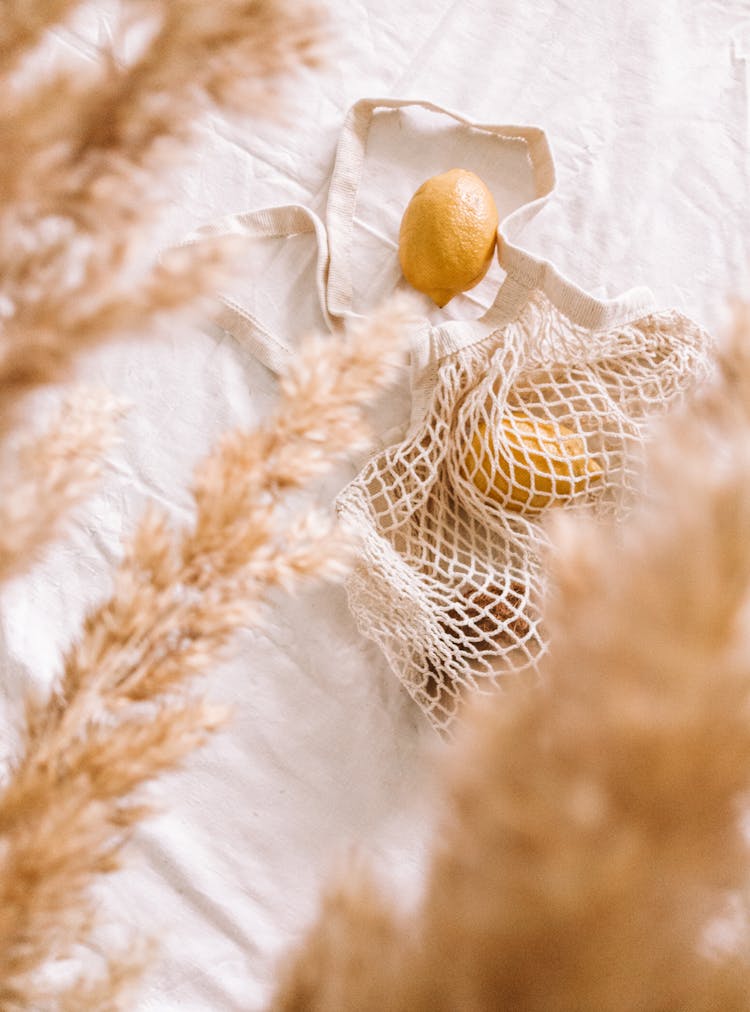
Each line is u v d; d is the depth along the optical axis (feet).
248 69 0.85
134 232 0.87
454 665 3.24
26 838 1.17
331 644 3.57
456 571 3.65
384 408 3.67
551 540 3.19
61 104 0.79
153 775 1.30
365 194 3.83
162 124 0.85
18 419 1.00
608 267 3.82
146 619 1.33
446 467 3.56
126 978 1.50
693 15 3.96
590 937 0.71
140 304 0.86
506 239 3.40
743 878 0.70
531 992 0.73
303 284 3.80
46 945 1.32
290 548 1.38
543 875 0.69
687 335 3.60
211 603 1.35
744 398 0.67
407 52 3.89
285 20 0.84
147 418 3.64
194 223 3.72
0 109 0.78
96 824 1.20
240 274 0.92
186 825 3.43
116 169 0.84
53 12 0.82
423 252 3.41
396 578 3.21
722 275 3.84
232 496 1.29
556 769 0.68
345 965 0.94
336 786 3.50
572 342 3.58
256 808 3.47
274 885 3.42
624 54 3.94
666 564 0.64
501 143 3.89
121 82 0.83
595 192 3.86
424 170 3.87
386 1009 0.84
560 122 3.90
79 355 0.89
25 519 1.08
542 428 3.38
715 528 0.63
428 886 0.82
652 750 0.64
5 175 0.80
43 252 0.87
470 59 3.91
